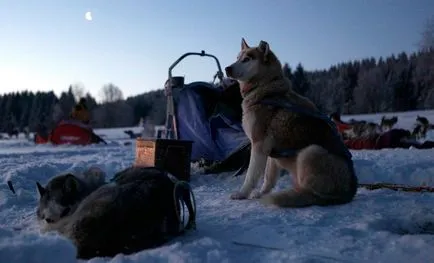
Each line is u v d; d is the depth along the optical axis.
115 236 2.86
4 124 84.56
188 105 7.34
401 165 6.82
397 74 71.31
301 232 3.41
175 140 6.28
